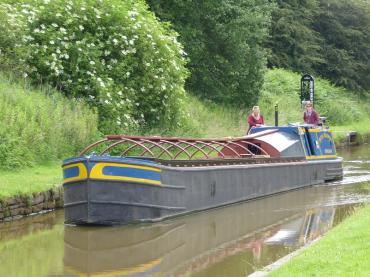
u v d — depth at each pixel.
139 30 24.22
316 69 58.72
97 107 22.38
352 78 60.31
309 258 9.77
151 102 25.22
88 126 21.11
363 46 61.81
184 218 15.63
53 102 21.14
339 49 59.81
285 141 21.77
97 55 22.78
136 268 11.12
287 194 20.09
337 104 49.28
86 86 22.48
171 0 33.19
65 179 14.55
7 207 14.88
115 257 11.90
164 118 25.73
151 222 14.81
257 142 21.09
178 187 15.66
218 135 29.39
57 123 20.09
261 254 11.86
